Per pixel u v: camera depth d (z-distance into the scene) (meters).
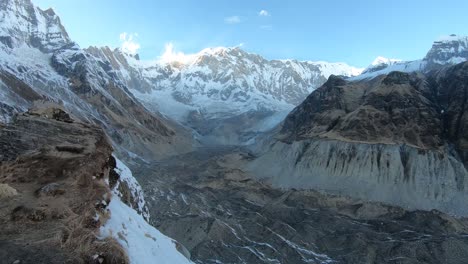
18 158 17.47
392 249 76.44
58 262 12.30
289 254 75.31
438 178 109.56
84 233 13.83
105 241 13.96
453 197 104.38
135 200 26.34
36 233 13.38
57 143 19.73
